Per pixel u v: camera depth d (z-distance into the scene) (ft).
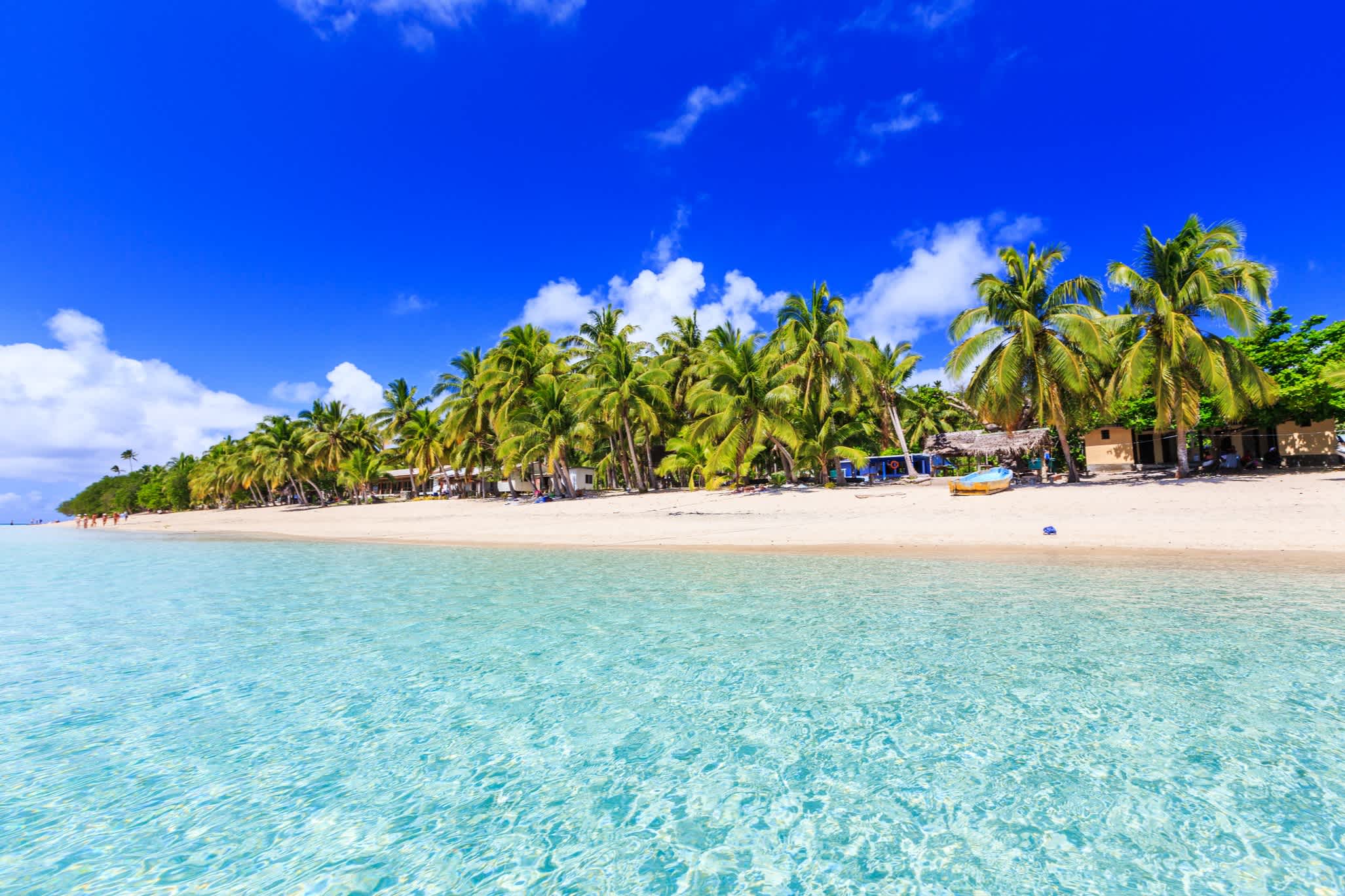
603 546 67.67
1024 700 18.72
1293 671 19.92
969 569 40.98
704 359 135.85
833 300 111.55
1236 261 75.72
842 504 86.38
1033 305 84.69
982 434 128.47
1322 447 91.09
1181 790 13.65
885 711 18.49
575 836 13.03
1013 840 12.26
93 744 18.44
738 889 11.12
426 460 195.00
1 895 11.60
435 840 13.04
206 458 340.18
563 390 134.21
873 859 11.82
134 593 49.98
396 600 40.47
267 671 25.21
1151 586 33.22
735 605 33.73
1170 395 78.43
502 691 21.70
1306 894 10.36
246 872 12.16
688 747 16.80
